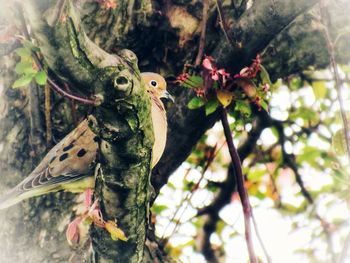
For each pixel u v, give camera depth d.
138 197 4.03
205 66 4.79
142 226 4.16
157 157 5.00
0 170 5.22
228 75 4.81
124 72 3.71
